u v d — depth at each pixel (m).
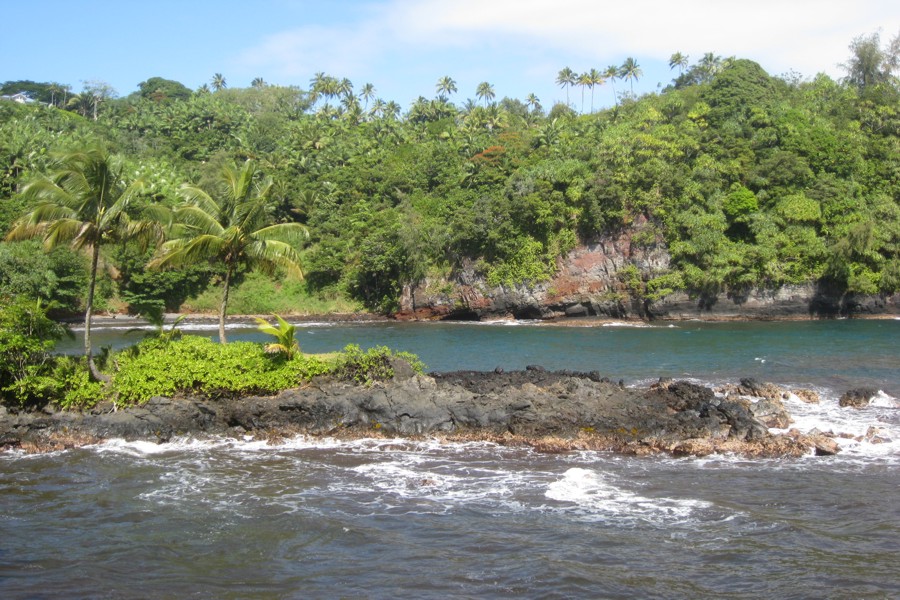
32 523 18.84
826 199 70.75
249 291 84.69
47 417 27.19
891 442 25.48
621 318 72.62
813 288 69.25
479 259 76.00
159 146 114.12
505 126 107.06
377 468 23.55
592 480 22.02
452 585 15.41
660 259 70.75
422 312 79.00
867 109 80.00
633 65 114.75
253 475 22.86
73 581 15.62
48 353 31.48
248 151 105.94
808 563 16.34
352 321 77.06
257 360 29.45
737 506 19.81
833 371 39.09
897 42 92.12
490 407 27.53
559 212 73.00
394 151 102.62
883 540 17.52
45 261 72.12
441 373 34.28
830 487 21.23
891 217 70.56
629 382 36.34
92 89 142.88
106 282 81.00
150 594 15.05
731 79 83.94
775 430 27.08
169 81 162.88
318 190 93.69
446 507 19.94
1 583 15.49
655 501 20.27
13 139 90.50
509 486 21.66
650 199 70.50
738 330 60.53
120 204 27.36
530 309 74.38
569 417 26.97
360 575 15.89
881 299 69.75
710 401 28.77
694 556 16.75
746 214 71.44
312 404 27.80
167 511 19.69
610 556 16.75
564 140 88.75
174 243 30.84
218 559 16.73
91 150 27.08
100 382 28.64
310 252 88.31
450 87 128.38
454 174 91.25
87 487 21.69
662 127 75.12
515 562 16.45
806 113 80.06
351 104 125.62
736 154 74.38
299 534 18.11
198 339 30.92
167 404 27.70
